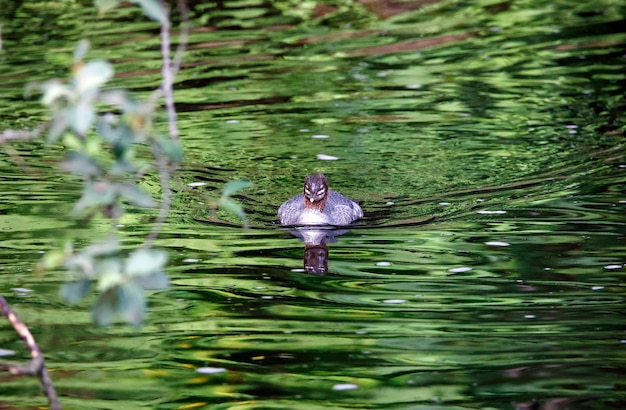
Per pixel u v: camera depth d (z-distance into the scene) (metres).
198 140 17.95
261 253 13.00
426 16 26.45
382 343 10.19
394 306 11.15
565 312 10.84
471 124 18.58
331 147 17.62
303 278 12.09
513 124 18.52
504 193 15.30
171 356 9.98
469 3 27.56
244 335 10.45
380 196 15.47
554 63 22.14
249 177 16.31
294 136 18.16
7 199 15.19
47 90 5.55
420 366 9.62
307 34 24.89
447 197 15.25
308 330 10.53
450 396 9.04
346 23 25.91
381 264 12.54
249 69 22.09
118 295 5.61
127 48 23.61
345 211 14.37
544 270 12.13
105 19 26.30
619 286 11.54
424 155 17.17
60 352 10.09
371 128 18.50
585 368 9.54
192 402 9.00
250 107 19.70
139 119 5.80
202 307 11.19
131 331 10.62
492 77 21.34
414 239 13.48
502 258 12.59
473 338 10.27
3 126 18.41
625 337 10.18
